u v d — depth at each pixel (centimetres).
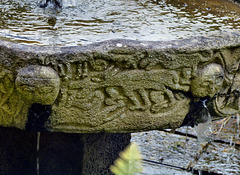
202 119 237
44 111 210
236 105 242
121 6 289
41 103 205
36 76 197
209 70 217
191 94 224
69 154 261
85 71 203
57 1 280
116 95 212
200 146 351
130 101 216
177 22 260
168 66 210
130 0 304
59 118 212
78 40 222
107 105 214
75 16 264
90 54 200
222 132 367
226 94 236
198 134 261
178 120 229
